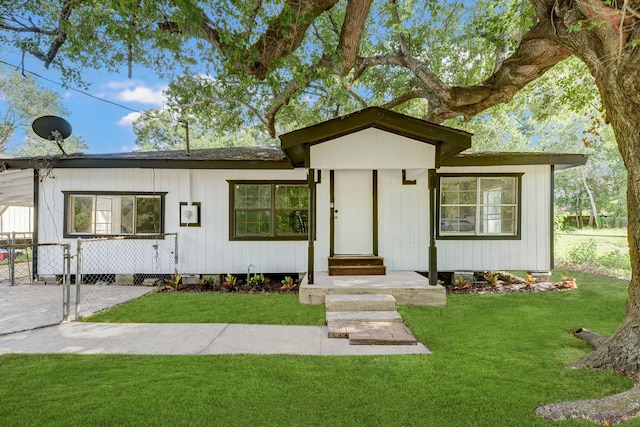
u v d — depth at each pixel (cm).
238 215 839
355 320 513
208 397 288
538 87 1071
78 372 341
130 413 264
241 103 909
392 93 1191
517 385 307
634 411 257
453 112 917
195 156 830
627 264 1049
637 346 328
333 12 914
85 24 438
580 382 311
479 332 467
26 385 312
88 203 832
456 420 254
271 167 799
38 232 820
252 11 477
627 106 340
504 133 1884
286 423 252
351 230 823
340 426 248
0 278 924
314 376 329
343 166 632
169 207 835
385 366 353
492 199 828
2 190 954
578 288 753
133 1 362
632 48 330
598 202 3056
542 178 825
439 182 826
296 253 834
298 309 595
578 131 2484
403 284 656
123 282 826
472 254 824
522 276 939
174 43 396
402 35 916
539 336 448
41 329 488
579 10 379
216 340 443
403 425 249
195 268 834
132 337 454
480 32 925
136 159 780
